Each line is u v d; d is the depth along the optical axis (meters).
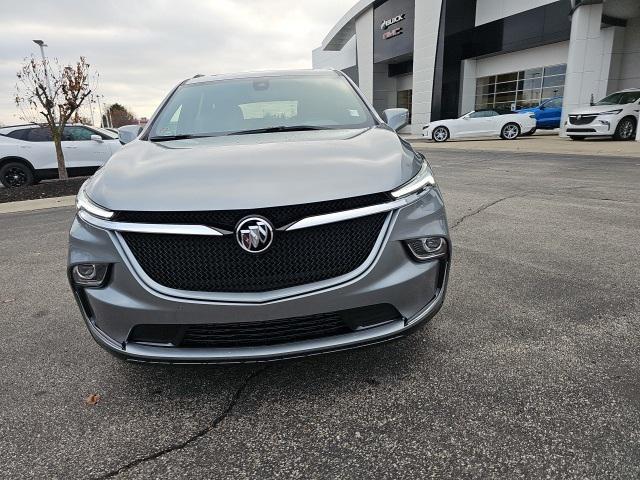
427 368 2.53
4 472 1.91
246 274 2.03
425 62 28.69
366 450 1.97
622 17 20.53
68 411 2.30
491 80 27.06
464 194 7.54
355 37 41.34
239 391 2.42
